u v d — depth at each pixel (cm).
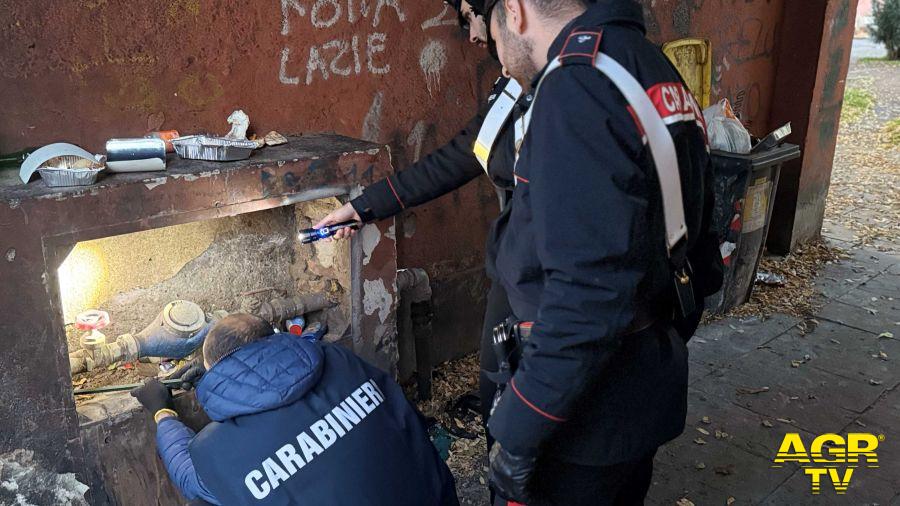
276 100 283
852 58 1681
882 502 298
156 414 231
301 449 185
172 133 248
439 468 207
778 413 361
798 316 466
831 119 565
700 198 170
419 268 356
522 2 164
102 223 208
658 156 150
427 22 324
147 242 267
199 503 202
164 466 237
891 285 517
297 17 280
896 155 898
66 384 213
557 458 175
